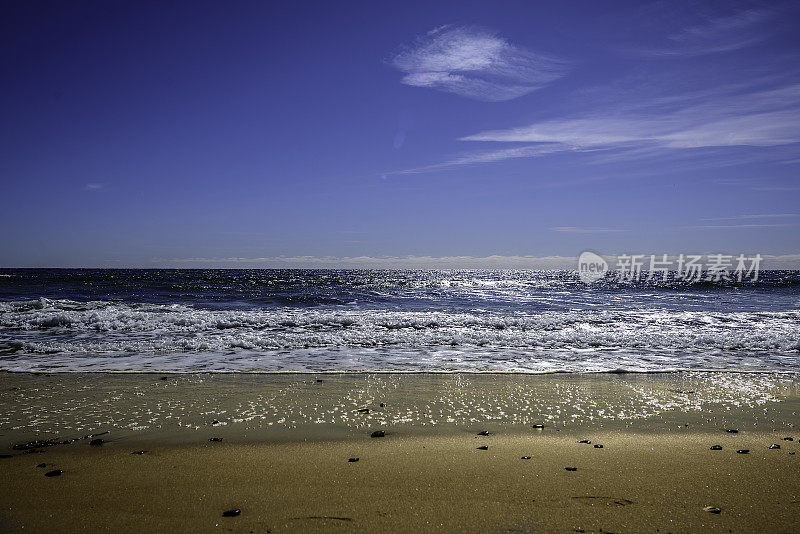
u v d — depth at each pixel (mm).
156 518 3137
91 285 33281
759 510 3289
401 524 3062
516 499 3441
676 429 5176
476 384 7238
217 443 4648
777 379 7711
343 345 10562
